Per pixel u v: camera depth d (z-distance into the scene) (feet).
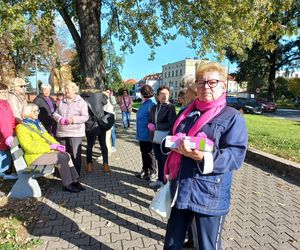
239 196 18.61
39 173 18.49
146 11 41.86
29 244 12.82
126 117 53.47
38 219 15.28
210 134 8.32
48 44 40.47
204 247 8.53
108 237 13.61
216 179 8.30
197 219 8.55
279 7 27.66
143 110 21.21
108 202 17.61
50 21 34.86
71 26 37.76
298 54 146.92
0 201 17.48
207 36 39.99
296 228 14.61
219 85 8.50
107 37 49.47
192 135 8.52
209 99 8.57
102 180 21.72
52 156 18.71
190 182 8.43
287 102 185.57
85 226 14.61
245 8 30.12
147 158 21.71
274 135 39.24
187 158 8.56
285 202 17.75
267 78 163.12
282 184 20.89
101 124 22.94
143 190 19.65
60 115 20.92
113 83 127.13
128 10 38.04
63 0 37.35
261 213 16.20
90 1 33.65
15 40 36.88
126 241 13.29
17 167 18.20
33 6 31.24
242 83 172.65
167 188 9.20
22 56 51.19
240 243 13.20
